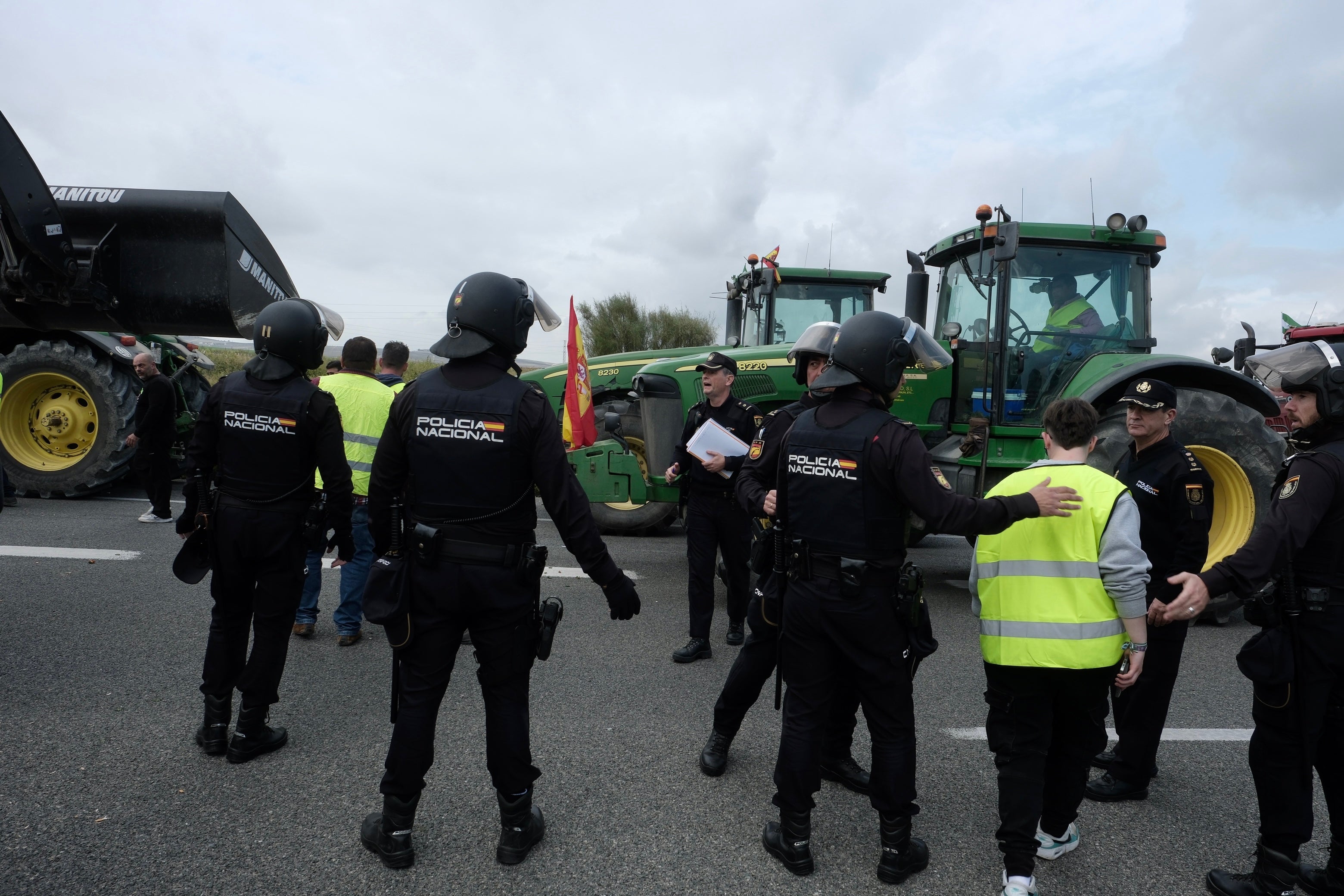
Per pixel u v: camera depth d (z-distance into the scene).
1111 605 2.22
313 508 2.92
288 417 2.84
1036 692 2.23
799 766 2.35
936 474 2.31
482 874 2.31
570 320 6.79
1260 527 2.19
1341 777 2.25
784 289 8.12
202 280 6.20
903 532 2.35
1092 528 2.21
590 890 2.25
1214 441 5.26
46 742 3.00
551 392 7.78
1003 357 5.64
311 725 3.27
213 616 2.96
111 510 7.31
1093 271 5.85
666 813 2.70
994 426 5.64
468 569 2.22
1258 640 2.24
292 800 2.67
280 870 2.28
